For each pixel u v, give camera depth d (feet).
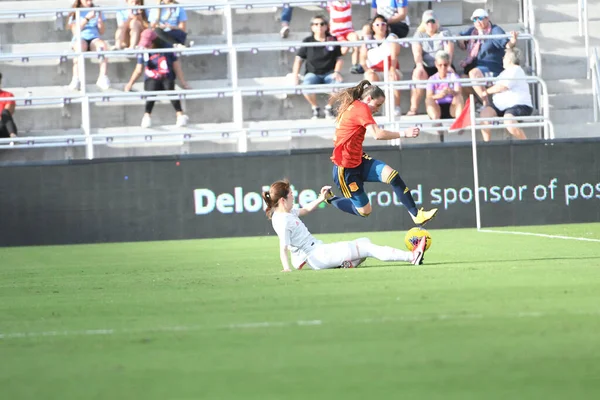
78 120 209.67
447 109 200.34
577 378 42.80
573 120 207.72
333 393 41.16
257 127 206.28
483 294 73.05
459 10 219.41
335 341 53.83
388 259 101.76
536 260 105.91
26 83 215.92
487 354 48.62
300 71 214.90
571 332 54.24
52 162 185.16
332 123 204.33
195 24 219.41
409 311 64.69
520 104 198.29
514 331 55.11
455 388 41.39
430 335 54.65
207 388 43.01
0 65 215.31
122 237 185.68
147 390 43.01
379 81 201.77
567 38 214.90
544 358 47.26
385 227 185.88
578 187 185.88
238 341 55.06
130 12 208.23
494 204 185.16
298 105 212.02
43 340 58.29
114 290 90.02
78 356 52.26
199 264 122.11
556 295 71.20
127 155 206.08
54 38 219.20
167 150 206.08
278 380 44.19
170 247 161.89
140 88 211.20
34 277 112.06
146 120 204.33
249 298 76.48
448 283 81.82
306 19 220.64
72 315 70.54
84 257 145.89
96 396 42.06
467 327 57.06
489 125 189.57
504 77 195.83
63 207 185.26
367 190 185.68
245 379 44.65
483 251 124.16
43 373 47.88
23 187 184.96
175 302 76.23
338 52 203.51
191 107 210.59
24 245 185.06
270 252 140.97
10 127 198.08
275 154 185.06
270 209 103.45
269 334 57.16
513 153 184.96
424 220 103.14
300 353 50.55
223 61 216.54
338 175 106.01
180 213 185.68
